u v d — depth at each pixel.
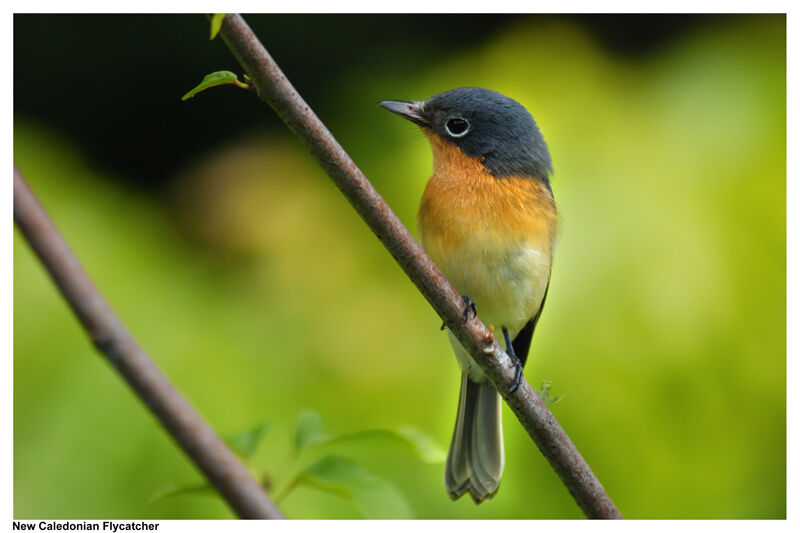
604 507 6.18
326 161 5.56
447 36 13.13
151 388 3.54
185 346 10.32
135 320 10.35
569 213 10.41
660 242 10.21
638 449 9.71
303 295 11.25
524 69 11.61
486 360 6.23
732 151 10.65
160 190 12.42
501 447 8.57
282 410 10.07
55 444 9.33
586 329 9.92
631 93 11.38
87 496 9.19
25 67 13.57
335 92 12.80
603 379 9.81
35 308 9.90
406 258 5.91
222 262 11.73
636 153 10.77
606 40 11.98
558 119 11.10
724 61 11.32
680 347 9.84
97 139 13.72
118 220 11.42
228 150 13.13
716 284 10.02
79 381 9.61
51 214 10.92
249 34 5.14
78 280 3.46
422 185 11.14
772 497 9.66
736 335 9.88
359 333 10.86
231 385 10.14
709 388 9.81
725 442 9.72
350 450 9.57
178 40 13.87
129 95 13.84
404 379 10.46
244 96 13.73
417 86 11.93
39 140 11.62
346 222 11.82
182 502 9.27
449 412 10.14
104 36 13.78
